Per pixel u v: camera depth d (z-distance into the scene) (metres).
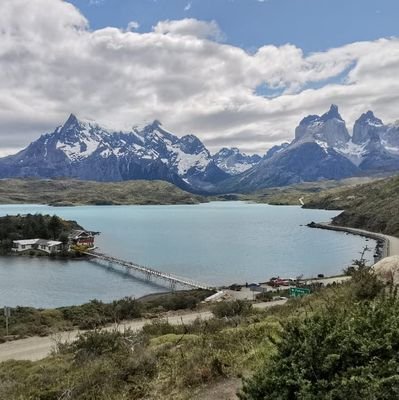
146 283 89.44
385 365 6.10
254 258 118.38
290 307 22.02
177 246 145.00
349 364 6.33
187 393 8.87
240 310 33.28
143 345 14.56
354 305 8.43
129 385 10.14
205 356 10.65
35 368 16.47
